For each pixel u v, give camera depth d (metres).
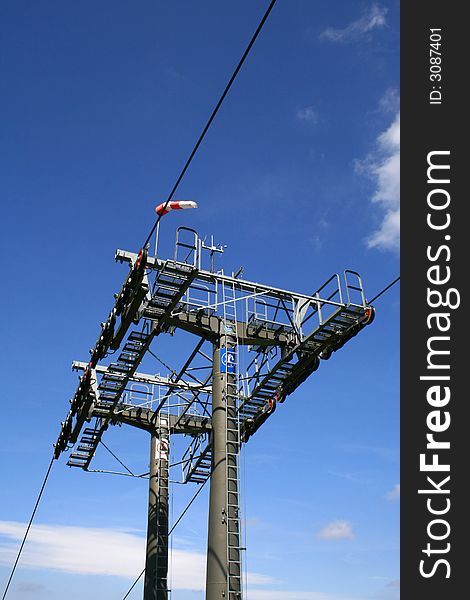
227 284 26.70
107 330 26.42
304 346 26.86
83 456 34.44
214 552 23.50
